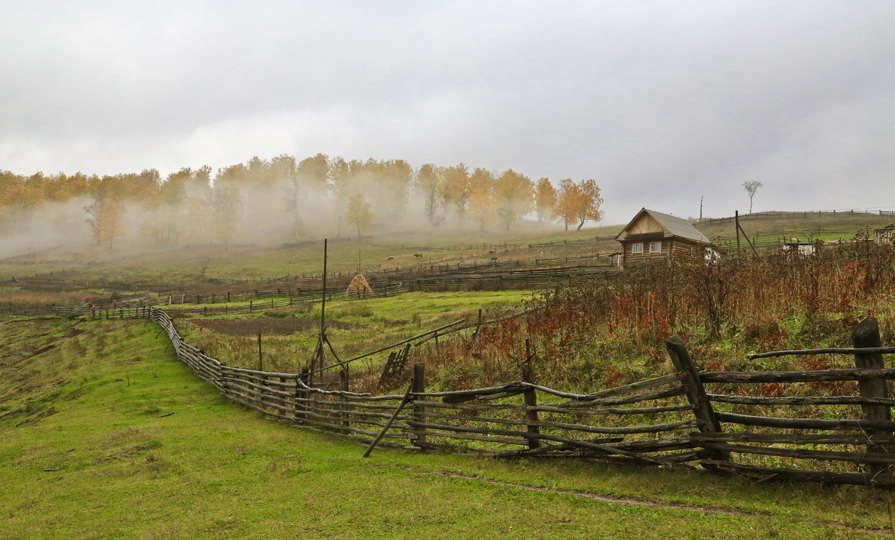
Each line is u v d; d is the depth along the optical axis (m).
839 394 6.02
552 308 12.96
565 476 5.99
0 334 43.88
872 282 8.46
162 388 18.27
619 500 4.99
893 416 4.77
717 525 4.05
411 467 7.26
